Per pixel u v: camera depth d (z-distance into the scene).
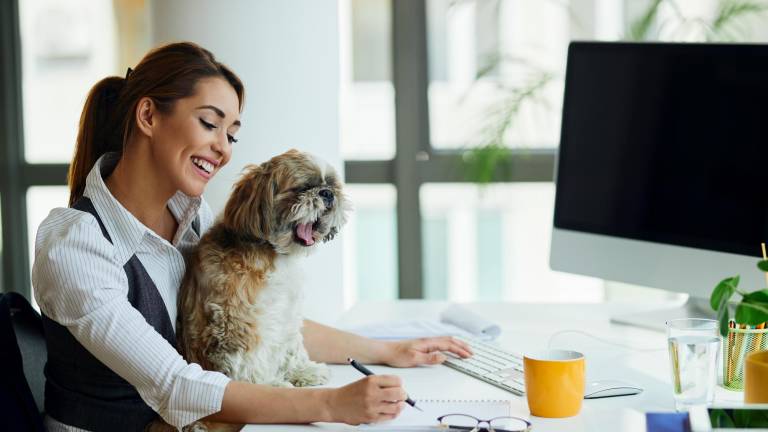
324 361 1.71
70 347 1.46
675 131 1.89
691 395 1.29
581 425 1.26
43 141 3.71
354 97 3.52
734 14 3.10
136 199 1.54
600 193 2.03
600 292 3.51
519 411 1.34
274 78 2.71
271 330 1.51
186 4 2.66
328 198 1.60
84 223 1.42
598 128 2.03
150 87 1.49
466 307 2.24
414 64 3.45
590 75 2.04
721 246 1.81
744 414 1.06
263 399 1.31
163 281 1.52
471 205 3.51
